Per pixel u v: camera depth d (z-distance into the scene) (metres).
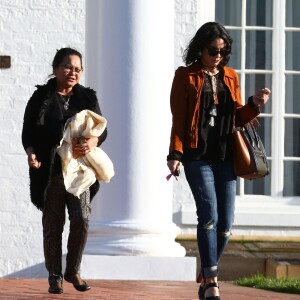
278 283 29.45
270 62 39.50
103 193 31.67
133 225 31.41
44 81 37.66
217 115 21.05
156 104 31.66
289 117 39.47
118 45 31.61
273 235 38.03
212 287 20.59
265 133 39.31
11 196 37.41
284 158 39.22
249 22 39.50
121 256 31.33
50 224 23.75
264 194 38.97
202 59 21.33
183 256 32.34
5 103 37.50
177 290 27.80
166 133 32.03
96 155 23.55
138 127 31.45
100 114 24.09
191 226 37.50
